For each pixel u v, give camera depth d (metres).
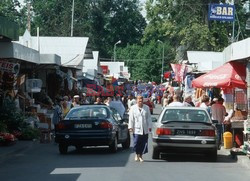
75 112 23.05
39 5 105.94
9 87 28.33
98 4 114.31
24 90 34.25
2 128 25.81
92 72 57.84
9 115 27.95
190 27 68.69
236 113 24.59
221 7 43.56
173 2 70.25
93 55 73.12
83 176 15.78
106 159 20.39
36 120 30.62
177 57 74.25
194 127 19.64
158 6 71.25
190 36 68.50
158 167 18.09
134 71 118.88
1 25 23.66
